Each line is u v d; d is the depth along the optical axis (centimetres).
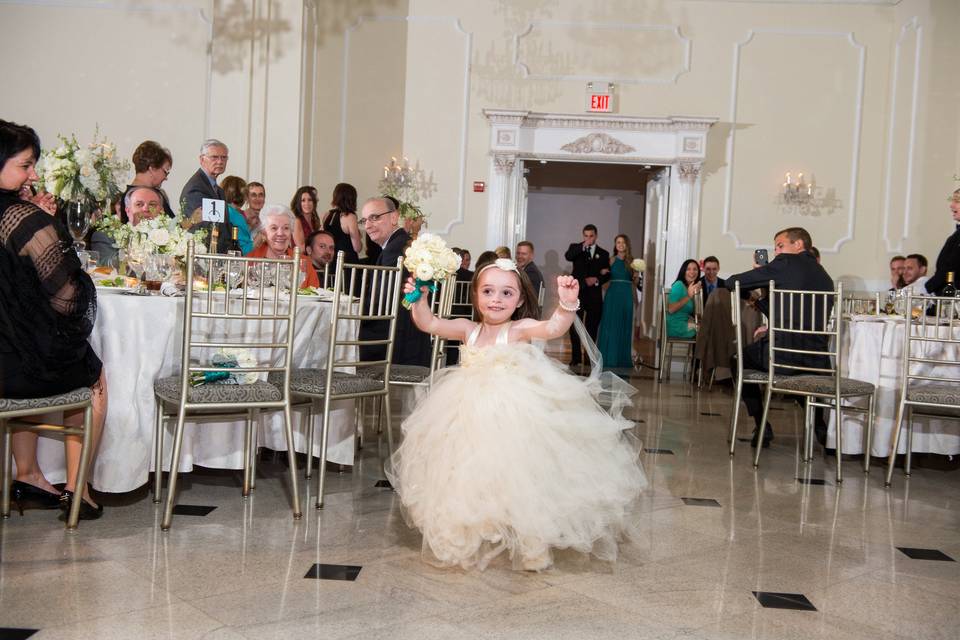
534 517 264
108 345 325
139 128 911
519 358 282
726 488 419
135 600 240
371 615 236
